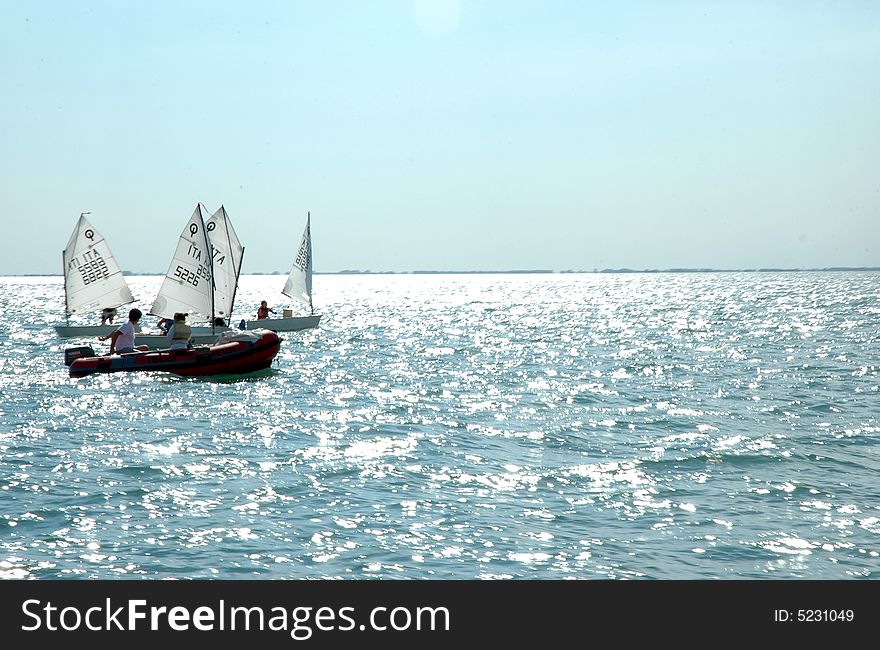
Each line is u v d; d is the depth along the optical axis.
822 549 12.95
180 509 14.84
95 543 13.17
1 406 25.77
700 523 14.12
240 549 13.00
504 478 17.06
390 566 12.41
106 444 20.20
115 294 44.12
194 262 37.34
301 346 47.72
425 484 16.61
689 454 19.09
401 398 28.20
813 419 23.73
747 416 24.34
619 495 15.81
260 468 17.86
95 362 32.28
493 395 28.98
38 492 15.76
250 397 28.06
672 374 34.78
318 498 15.59
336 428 22.61
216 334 38.12
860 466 17.88
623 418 24.14
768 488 16.19
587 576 12.05
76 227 42.69
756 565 12.38
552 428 22.56
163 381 31.36
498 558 12.68
